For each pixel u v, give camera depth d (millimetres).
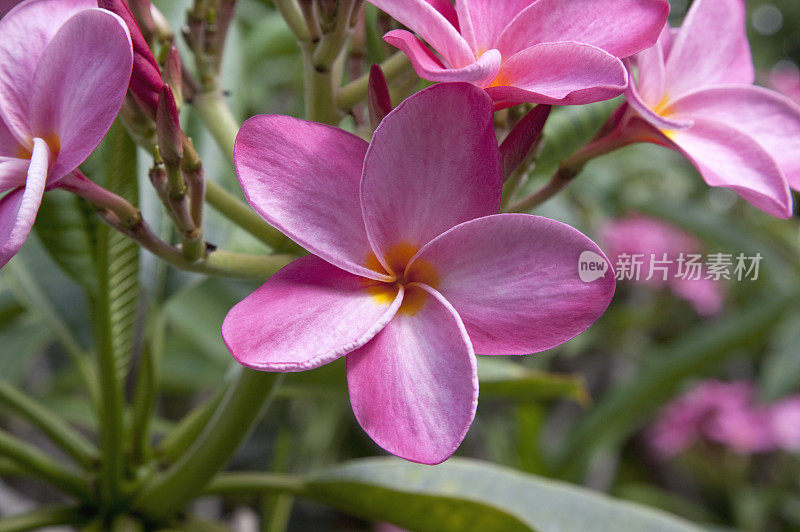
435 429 279
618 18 305
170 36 370
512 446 930
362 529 1171
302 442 1010
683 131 337
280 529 549
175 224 315
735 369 1302
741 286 1224
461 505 382
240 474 410
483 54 291
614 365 1179
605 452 841
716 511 1279
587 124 486
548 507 404
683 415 1136
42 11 316
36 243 462
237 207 342
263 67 895
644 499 1088
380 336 291
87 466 409
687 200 1100
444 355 285
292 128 295
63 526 399
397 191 290
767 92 344
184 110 458
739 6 352
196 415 413
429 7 287
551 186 350
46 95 301
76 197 391
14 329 637
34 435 751
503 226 286
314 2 337
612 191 1094
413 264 293
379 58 438
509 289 290
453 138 288
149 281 421
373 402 283
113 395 389
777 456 1182
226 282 582
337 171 295
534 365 1015
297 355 281
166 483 385
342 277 296
